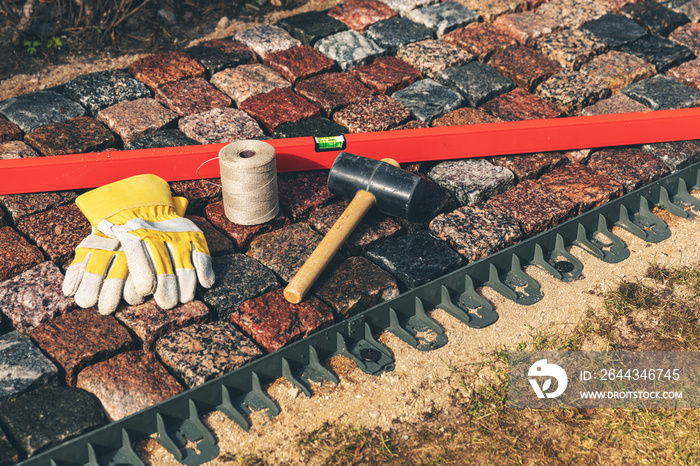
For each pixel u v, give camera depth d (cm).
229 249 106
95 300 96
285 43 141
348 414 92
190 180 114
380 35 144
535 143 120
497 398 93
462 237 107
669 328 101
